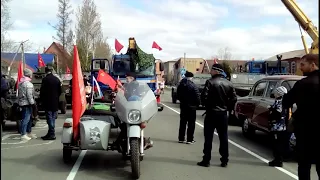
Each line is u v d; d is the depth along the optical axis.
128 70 18.00
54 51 79.19
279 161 7.72
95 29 62.94
